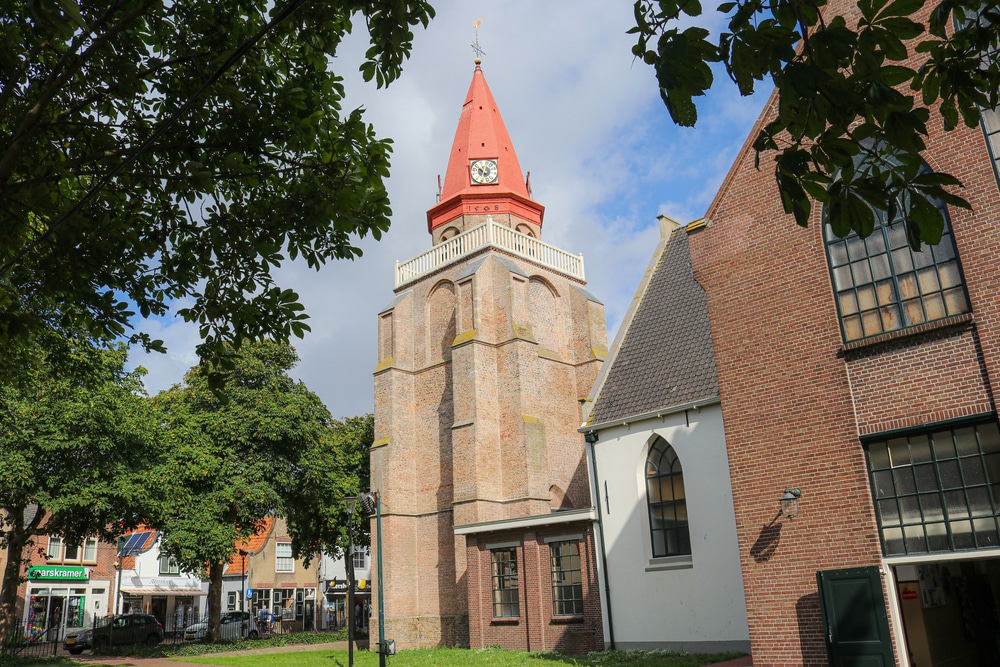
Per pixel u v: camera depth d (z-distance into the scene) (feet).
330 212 29.27
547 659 67.05
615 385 74.64
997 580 60.29
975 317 41.70
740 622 60.29
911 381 43.78
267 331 32.55
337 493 117.70
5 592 90.43
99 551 169.27
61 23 16.87
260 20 29.22
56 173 28.50
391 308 124.47
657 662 58.23
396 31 25.68
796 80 13.71
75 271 30.48
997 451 40.57
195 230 31.60
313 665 82.02
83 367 41.73
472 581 84.28
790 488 47.39
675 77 14.85
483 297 112.06
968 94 16.03
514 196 130.31
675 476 67.26
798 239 49.90
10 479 80.74
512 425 106.11
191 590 186.19
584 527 72.74
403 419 118.93
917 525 42.70
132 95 28.45
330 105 31.14
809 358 48.08
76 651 127.13
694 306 75.46
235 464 109.81
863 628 42.60
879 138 14.83
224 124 29.45
